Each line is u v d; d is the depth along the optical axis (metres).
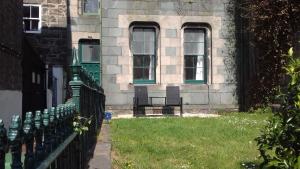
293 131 3.93
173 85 19.41
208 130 12.12
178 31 19.55
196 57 19.84
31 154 3.20
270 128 4.28
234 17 19.78
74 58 6.73
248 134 11.45
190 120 14.88
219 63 19.69
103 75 19.03
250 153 8.77
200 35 19.91
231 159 8.24
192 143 10.07
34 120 3.34
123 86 19.09
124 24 19.20
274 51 18.33
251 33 19.08
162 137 10.86
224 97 19.59
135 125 13.30
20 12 14.66
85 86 7.55
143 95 18.69
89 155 7.92
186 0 19.58
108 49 19.11
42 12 20.39
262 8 17.95
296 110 3.95
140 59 19.50
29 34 20.28
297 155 3.90
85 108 7.71
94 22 21.08
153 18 19.38
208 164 7.88
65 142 4.78
